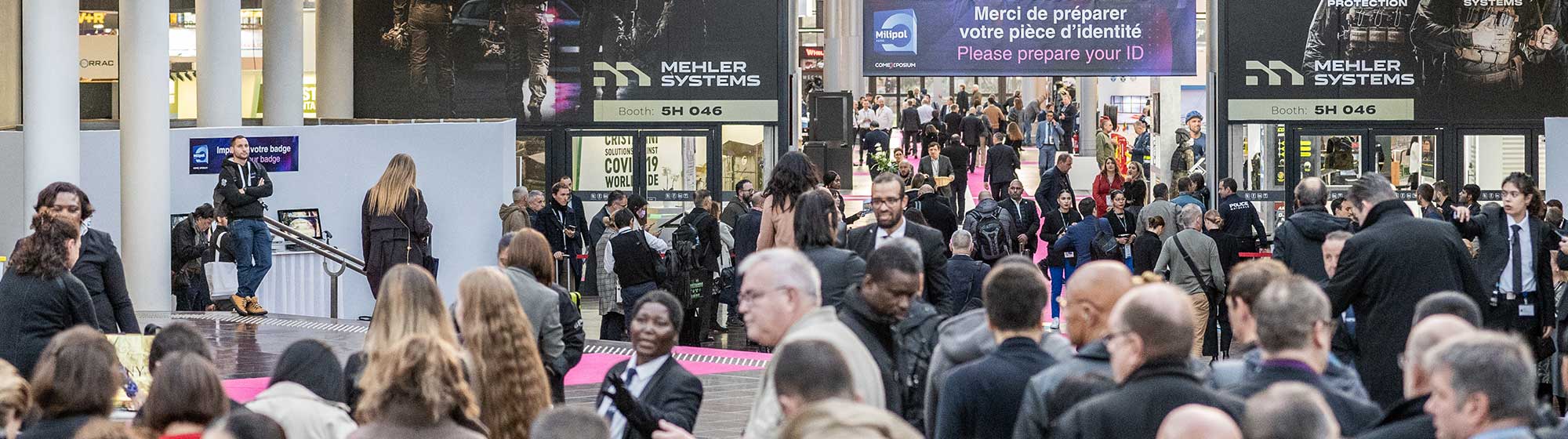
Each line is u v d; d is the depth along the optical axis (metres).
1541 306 10.64
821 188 7.68
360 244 18.67
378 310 5.96
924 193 16.97
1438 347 4.15
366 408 4.95
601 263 15.55
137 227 16.83
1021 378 5.29
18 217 17.39
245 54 30.02
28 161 15.76
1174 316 4.58
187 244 17.34
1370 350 8.12
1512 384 3.99
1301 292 4.89
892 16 23.02
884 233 8.16
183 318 15.62
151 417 4.77
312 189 18.50
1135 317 4.60
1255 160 23.25
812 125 31.98
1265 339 4.91
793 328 5.43
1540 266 10.60
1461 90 22.95
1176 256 14.08
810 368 4.07
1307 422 3.54
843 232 8.35
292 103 21.52
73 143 15.95
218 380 4.86
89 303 8.58
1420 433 4.68
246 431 4.45
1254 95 23.03
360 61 22.92
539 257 7.93
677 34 22.80
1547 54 22.86
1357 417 4.87
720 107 22.84
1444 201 18.66
